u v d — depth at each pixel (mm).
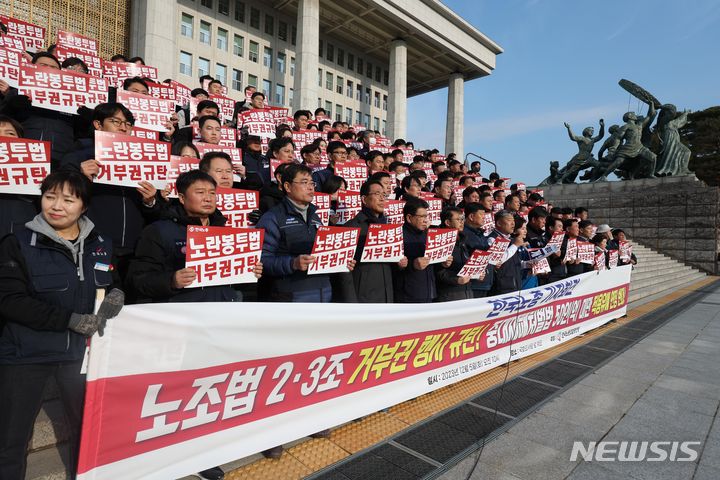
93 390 1866
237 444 2377
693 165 38594
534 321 5043
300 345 2623
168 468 2111
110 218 3332
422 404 3547
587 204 20812
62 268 1926
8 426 1805
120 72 7844
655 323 7402
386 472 2539
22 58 4863
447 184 7031
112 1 20688
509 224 4754
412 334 3381
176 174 3713
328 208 4645
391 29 32875
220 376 2277
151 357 2023
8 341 1840
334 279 3547
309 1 25703
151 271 2383
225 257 2486
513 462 2713
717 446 2990
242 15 31422
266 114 7488
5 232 2744
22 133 3074
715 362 5031
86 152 3391
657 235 18812
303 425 2689
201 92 8016
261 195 4809
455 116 39594
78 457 1839
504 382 4109
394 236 3496
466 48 36844
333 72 37500
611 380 4324
